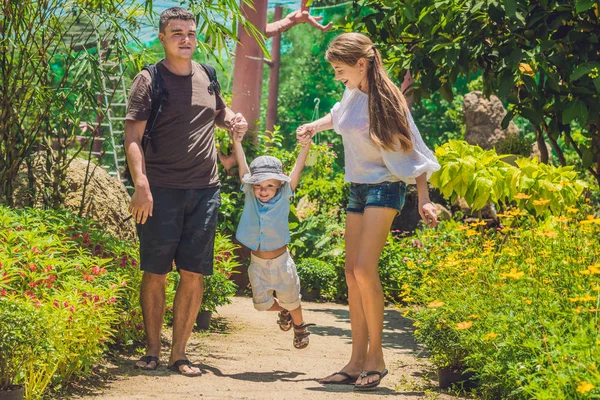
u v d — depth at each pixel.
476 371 3.91
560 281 4.28
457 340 4.21
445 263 5.11
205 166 4.67
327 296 10.21
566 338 3.42
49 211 5.37
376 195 4.28
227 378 4.42
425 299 5.03
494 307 4.18
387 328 7.30
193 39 4.58
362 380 4.18
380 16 7.70
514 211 5.83
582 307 3.72
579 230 4.98
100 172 7.20
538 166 7.27
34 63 6.18
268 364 5.00
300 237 10.82
